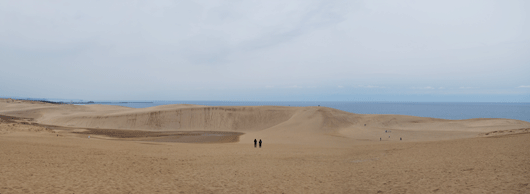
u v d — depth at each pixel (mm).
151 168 15023
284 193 10570
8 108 129500
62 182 10562
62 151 18625
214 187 11375
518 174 10734
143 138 60688
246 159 20172
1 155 14852
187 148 29562
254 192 10680
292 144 41438
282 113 101000
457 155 17391
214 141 55844
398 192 9969
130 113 97500
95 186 10359
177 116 97625
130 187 10641
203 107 103312
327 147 33875
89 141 30656
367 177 12977
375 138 54125
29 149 17969
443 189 9828
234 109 102938
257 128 92875
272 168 16203
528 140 20266
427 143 29828
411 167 14703
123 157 18297
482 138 29500
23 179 10484
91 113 104500
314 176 13750
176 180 12414
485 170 12070
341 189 11047
